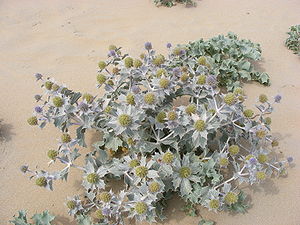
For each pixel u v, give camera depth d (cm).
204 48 99
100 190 68
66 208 66
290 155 78
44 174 59
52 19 120
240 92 69
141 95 61
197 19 123
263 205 68
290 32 111
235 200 57
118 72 73
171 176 60
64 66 100
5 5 127
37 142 78
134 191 59
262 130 67
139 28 117
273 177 73
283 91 94
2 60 101
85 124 63
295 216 66
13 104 87
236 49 98
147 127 68
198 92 71
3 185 69
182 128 61
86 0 132
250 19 124
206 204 60
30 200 67
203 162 66
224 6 132
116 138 67
